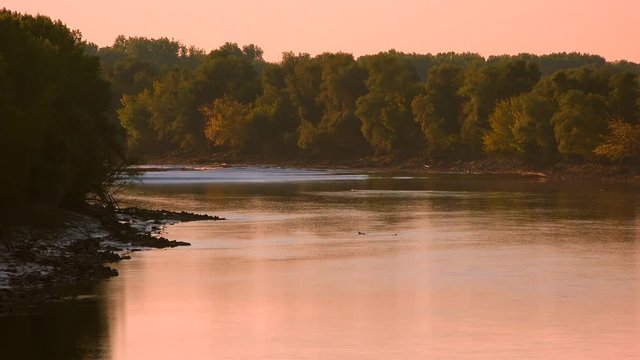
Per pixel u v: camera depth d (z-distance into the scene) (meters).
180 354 170.75
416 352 170.50
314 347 174.62
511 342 176.62
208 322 194.12
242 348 174.38
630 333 182.75
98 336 182.25
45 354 170.12
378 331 186.12
